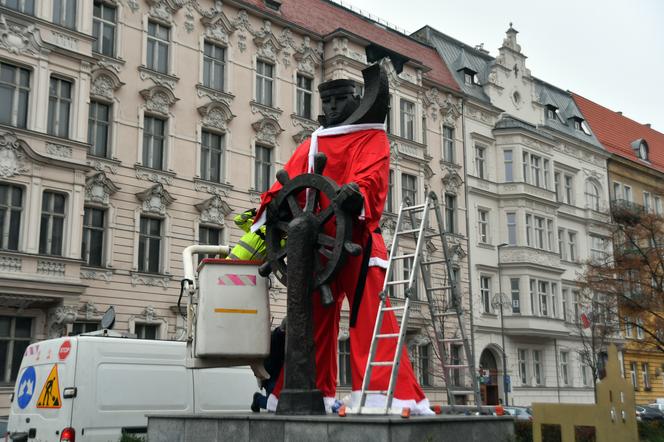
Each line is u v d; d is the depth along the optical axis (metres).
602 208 43.75
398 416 6.80
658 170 50.81
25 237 20.42
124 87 24.53
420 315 31.25
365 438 6.13
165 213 24.77
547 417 7.09
